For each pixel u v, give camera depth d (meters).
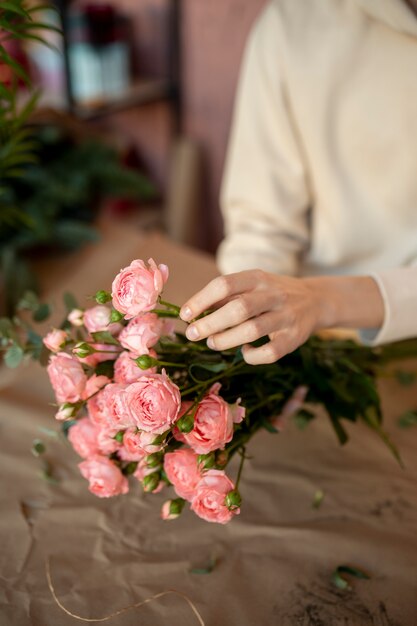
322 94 0.80
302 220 0.90
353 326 0.68
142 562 0.60
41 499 0.66
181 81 1.67
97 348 0.58
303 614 0.56
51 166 1.29
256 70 0.84
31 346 0.63
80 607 0.57
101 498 0.66
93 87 1.47
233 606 0.57
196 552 0.61
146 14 1.58
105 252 1.19
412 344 0.78
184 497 0.54
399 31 0.75
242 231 0.90
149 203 1.90
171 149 1.79
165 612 0.56
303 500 0.66
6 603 0.57
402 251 0.85
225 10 1.48
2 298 0.98
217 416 0.52
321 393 0.68
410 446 0.72
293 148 0.85
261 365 0.60
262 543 0.62
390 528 0.63
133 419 0.50
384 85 0.77
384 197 0.82
